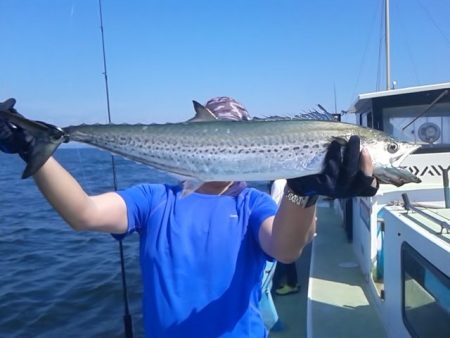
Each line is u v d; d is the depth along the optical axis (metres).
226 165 0.77
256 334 0.73
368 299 1.60
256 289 0.75
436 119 1.93
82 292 2.46
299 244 0.70
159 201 0.80
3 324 2.10
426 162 1.85
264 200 0.78
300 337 1.55
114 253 3.25
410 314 1.14
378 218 1.64
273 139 0.76
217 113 0.88
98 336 1.96
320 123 0.77
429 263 0.99
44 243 3.62
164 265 0.74
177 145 0.79
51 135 0.71
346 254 2.10
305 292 1.97
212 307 0.72
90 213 0.74
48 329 2.05
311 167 0.75
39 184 0.71
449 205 1.32
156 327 0.73
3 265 3.02
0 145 0.69
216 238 0.74
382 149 0.77
